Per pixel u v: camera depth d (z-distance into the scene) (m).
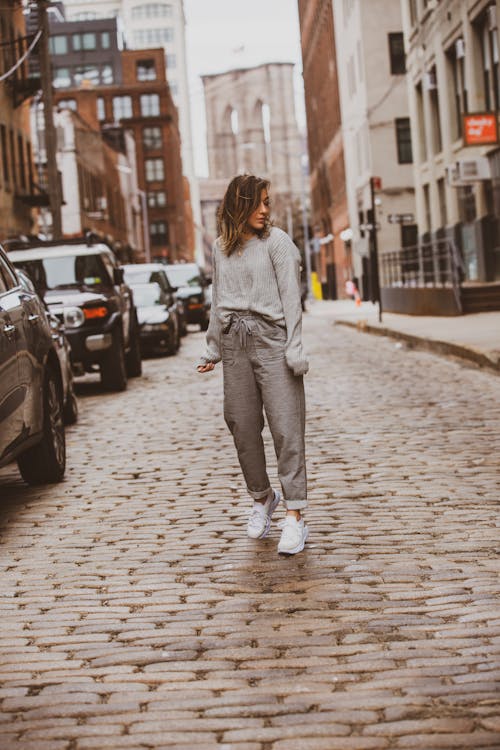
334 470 9.20
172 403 15.23
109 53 133.88
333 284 75.00
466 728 3.97
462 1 31.95
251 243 6.37
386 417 12.37
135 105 129.50
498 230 29.84
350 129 61.31
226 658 4.83
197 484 8.99
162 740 4.00
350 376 17.28
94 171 68.81
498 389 14.49
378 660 4.70
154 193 129.62
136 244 97.69
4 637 5.28
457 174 29.91
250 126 197.38
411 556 6.36
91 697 4.44
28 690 4.56
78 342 16.84
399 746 3.86
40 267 18.08
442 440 10.53
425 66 38.50
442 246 37.50
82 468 10.16
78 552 6.92
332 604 5.52
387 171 54.25
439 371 17.33
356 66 57.25
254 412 6.62
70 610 5.66
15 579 6.34
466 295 27.95
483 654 4.71
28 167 46.41
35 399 8.70
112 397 16.67
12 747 3.99
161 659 4.86
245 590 5.87
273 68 192.50
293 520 6.53
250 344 6.43
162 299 26.50
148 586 6.04
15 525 7.86
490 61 30.53
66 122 59.56
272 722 4.12
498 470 8.89
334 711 4.18
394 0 54.00
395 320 30.31
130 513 8.02
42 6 30.41
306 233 75.25
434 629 5.07
